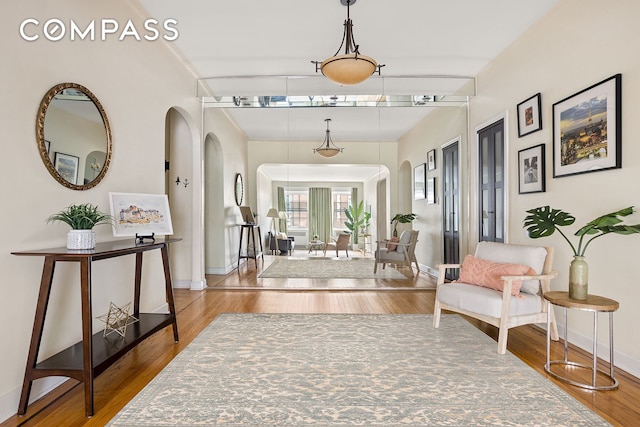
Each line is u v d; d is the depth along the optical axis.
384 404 1.95
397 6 3.09
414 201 5.27
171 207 5.07
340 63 2.94
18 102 1.93
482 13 3.21
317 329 3.23
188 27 3.45
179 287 5.06
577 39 2.85
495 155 4.24
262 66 4.39
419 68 4.45
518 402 1.98
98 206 2.62
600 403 2.00
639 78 2.30
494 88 4.19
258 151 5.40
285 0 3.00
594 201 2.68
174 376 2.29
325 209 5.34
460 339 2.99
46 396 2.10
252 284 5.16
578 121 2.81
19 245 1.95
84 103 2.45
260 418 1.82
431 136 5.20
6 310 1.87
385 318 3.60
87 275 1.87
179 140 5.07
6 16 1.86
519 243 3.68
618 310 2.49
